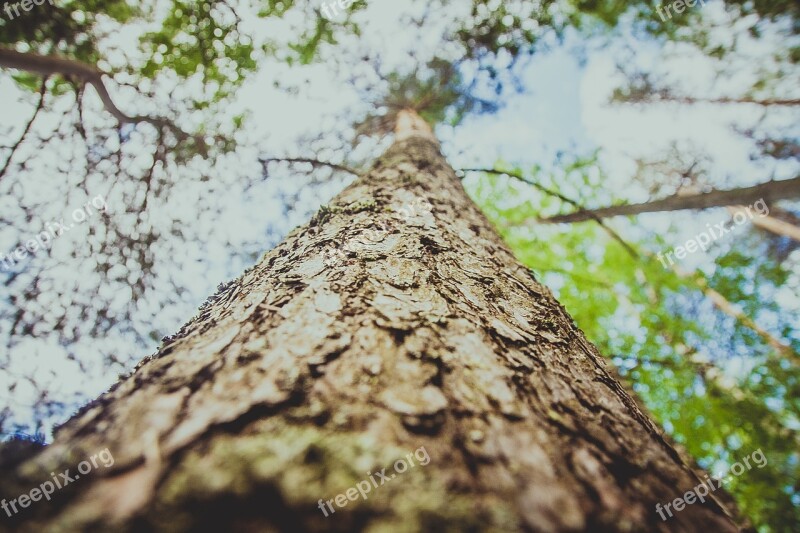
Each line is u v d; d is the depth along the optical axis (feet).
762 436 16.33
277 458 2.18
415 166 10.09
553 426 2.96
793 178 13.91
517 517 2.09
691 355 18.66
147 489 2.01
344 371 2.93
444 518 1.99
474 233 7.20
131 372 4.05
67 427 2.75
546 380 3.54
